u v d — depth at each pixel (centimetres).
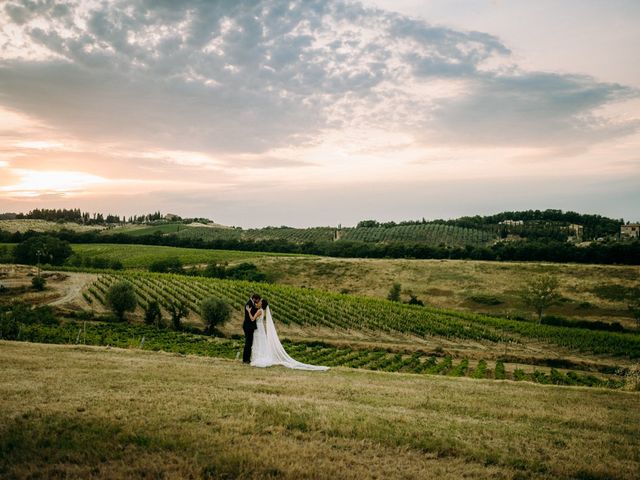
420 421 877
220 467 604
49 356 1405
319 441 729
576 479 671
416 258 13675
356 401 1032
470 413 1016
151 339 5525
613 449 812
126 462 608
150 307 6606
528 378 4731
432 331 6850
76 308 7062
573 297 9512
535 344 6606
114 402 841
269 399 945
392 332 6894
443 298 9944
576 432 907
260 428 758
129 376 1122
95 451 631
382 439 757
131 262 12325
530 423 964
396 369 4844
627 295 9375
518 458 723
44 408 783
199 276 10344
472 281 10619
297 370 1514
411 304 9244
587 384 4534
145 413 789
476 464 695
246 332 1561
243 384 1111
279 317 7088
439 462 691
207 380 1138
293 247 15275
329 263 12100
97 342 4744
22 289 7944
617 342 6450
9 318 5131
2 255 11769
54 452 628
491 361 5719
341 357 5288
